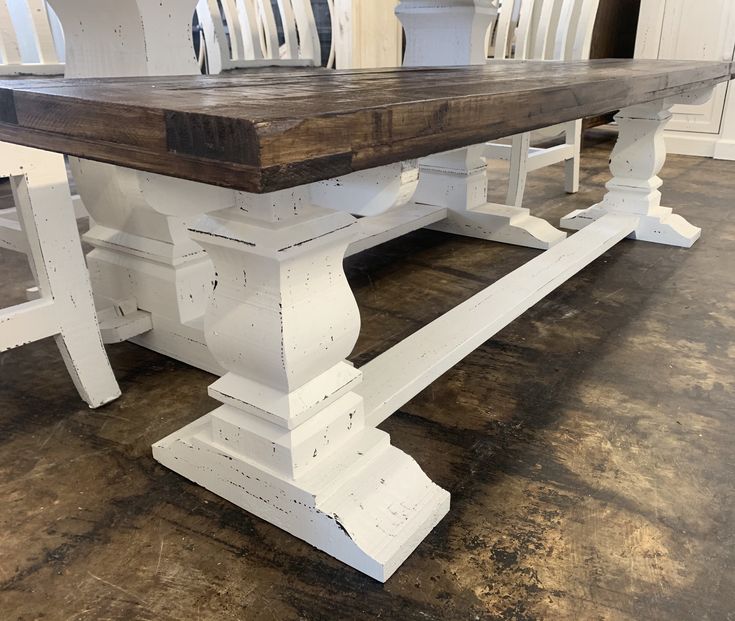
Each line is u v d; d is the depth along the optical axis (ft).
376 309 6.31
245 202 2.94
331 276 3.30
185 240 4.88
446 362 4.47
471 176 8.35
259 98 2.37
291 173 1.86
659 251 7.91
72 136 2.40
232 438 3.52
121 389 4.84
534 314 6.15
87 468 3.95
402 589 3.06
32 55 8.70
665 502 3.62
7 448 4.14
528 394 4.76
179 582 3.10
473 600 3.00
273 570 3.18
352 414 3.60
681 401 4.66
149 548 3.32
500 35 8.83
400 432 4.31
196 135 1.91
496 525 3.46
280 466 3.34
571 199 10.50
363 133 2.09
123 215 4.97
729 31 13.35
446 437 4.25
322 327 3.25
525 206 10.09
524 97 3.02
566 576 3.12
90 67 4.62
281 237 2.91
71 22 4.52
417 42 6.36
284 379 3.18
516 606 2.96
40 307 4.18
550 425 4.38
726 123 13.64
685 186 11.28
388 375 4.21
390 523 3.26
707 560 3.21
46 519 3.51
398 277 7.16
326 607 2.97
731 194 10.71
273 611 2.94
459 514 3.55
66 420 4.45
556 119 3.38
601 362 5.23
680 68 5.66
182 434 3.87
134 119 2.11
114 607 2.96
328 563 3.23
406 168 2.58
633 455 4.05
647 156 8.03
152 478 3.87
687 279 7.00
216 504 3.65
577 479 3.83
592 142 15.94
